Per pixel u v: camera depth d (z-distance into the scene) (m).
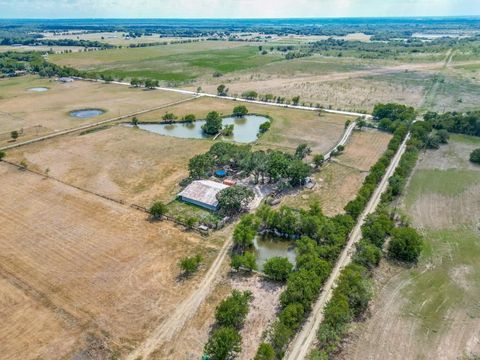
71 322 58.25
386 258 73.38
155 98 192.12
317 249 70.38
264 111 168.75
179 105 179.12
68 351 53.62
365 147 127.56
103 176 106.75
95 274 68.12
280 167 100.00
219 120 143.88
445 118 143.62
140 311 60.47
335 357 53.03
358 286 60.53
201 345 54.59
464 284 66.56
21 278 67.12
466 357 53.09
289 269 65.94
